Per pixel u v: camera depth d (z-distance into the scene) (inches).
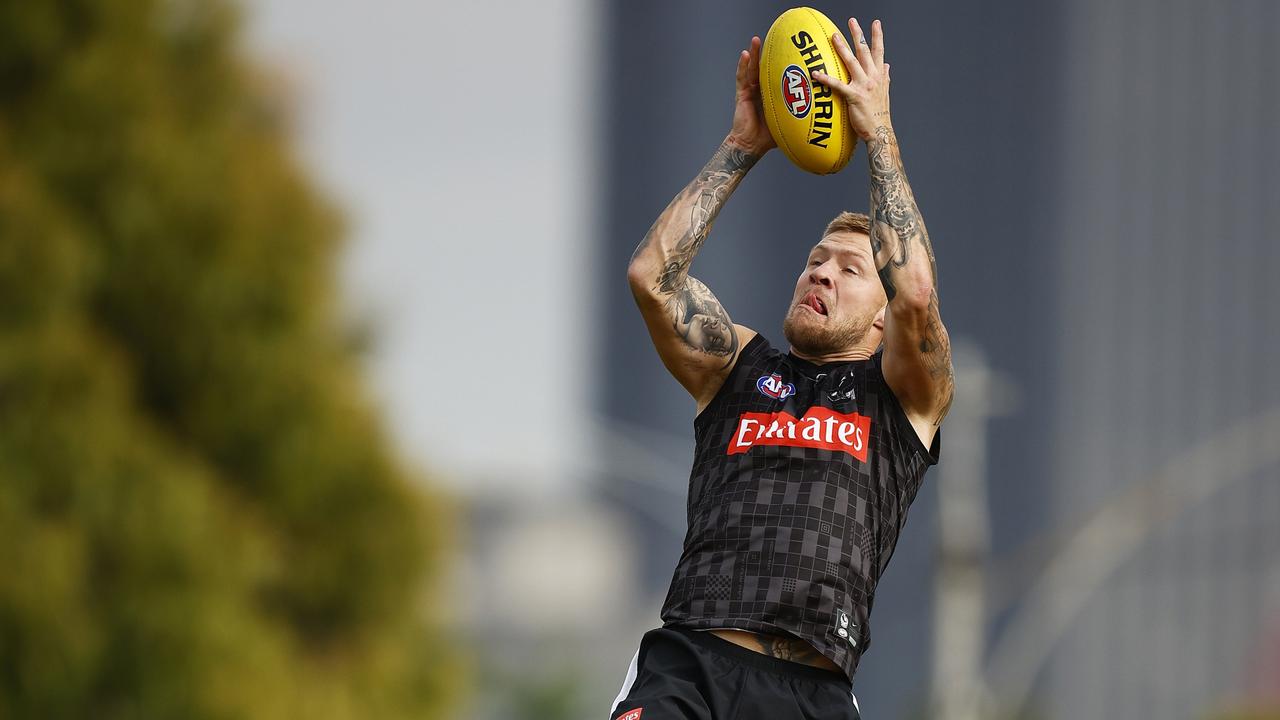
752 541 732.7
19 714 1362.0
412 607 1642.5
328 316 1621.6
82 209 1483.8
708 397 801.6
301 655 1568.7
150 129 1504.7
